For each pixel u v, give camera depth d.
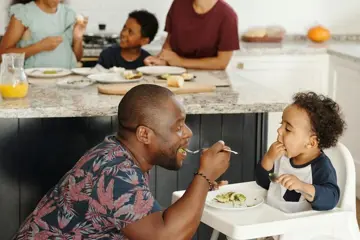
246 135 3.59
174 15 4.52
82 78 3.87
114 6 5.62
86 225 2.05
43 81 3.82
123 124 2.14
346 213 2.51
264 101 3.33
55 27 4.54
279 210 2.54
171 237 1.99
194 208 2.05
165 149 2.13
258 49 5.28
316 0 5.83
